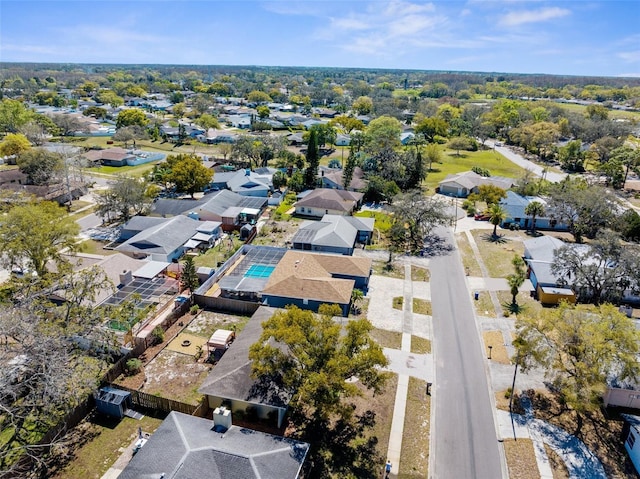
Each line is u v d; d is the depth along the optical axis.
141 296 46.41
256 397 30.47
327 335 28.47
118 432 30.45
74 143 135.88
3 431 29.42
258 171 99.94
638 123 163.88
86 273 39.97
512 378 36.75
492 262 59.16
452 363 38.50
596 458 29.14
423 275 55.16
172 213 72.56
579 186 72.75
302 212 78.12
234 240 66.00
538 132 130.62
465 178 93.75
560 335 32.38
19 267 52.50
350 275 51.38
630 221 64.44
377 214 78.12
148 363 37.66
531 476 27.84
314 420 31.92
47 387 27.05
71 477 26.91
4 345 29.89
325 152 134.38
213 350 39.28
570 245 57.59
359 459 28.72
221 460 24.72
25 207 48.41
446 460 28.92
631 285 47.03
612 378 32.72
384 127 133.12
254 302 47.66
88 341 36.09
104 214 71.06
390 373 36.91
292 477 24.38
